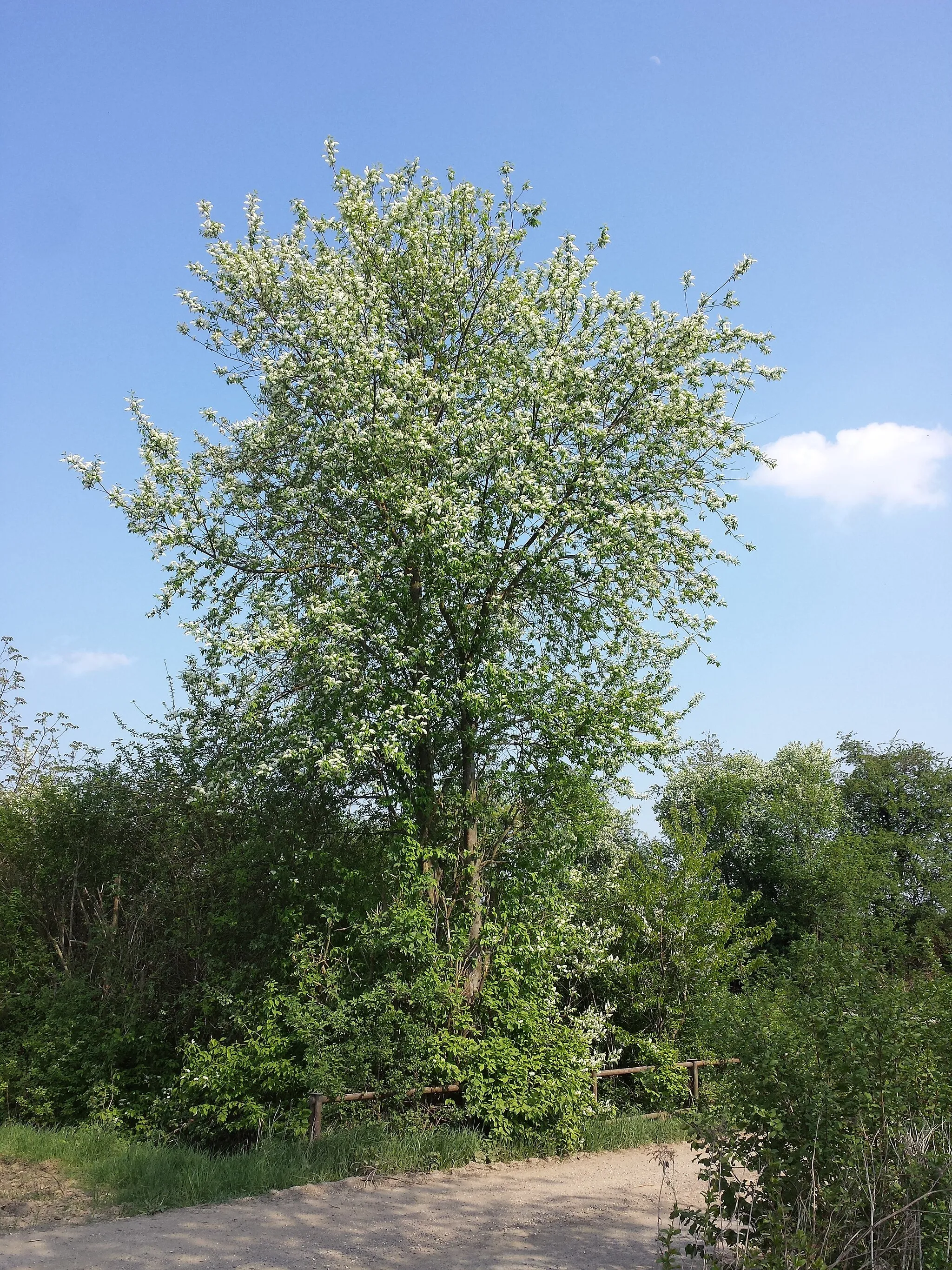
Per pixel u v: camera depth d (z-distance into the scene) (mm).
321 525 13984
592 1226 7973
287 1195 8859
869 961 8406
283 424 13969
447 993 11930
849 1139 5523
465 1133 10938
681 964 15164
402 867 12602
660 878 16078
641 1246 7352
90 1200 8422
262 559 13344
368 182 15227
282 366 13695
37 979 13508
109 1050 12328
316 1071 10758
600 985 15250
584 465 13195
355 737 11906
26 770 16016
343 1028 11180
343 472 13641
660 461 13852
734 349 14102
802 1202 5406
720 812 28312
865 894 24094
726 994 14000
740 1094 6105
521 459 13320
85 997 12750
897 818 30609
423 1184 9438
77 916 14188
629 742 13047
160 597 12781
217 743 13859
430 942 12062
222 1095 11203
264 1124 11031
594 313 14375
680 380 13555
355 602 12781
